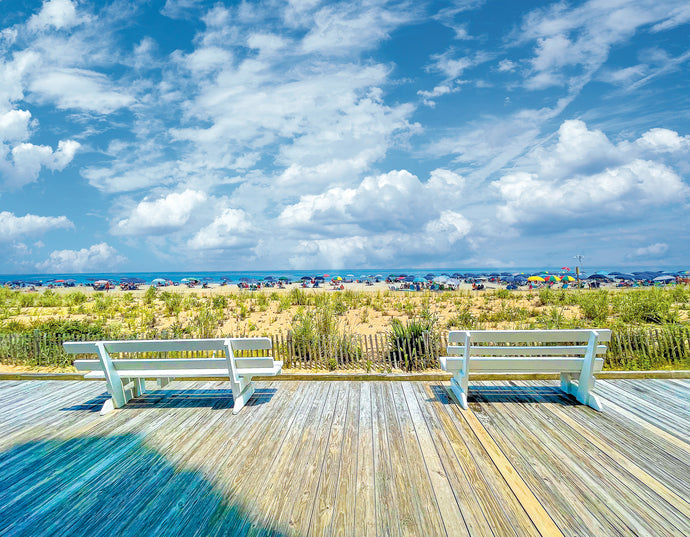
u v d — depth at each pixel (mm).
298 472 3348
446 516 2748
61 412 4840
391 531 2605
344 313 15148
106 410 4812
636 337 7430
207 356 8109
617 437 3941
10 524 2770
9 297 21781
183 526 2705
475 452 3650
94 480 3301
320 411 4688
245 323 13125
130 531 2672
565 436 3969
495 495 2986
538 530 2602
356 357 7910
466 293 24719
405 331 8039
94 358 8312
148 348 4773
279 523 2707
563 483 3143
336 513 2799
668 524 2654
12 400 5320
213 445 3877
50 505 2975
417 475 3271
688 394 5168
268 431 4168
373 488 3096
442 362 4914
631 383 5617
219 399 5184
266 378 5859
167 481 3266
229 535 2604
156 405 5004
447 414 4551
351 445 3814
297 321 12547
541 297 18312
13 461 3637
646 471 3318
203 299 21609
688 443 3814
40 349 8375
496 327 11250
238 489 3125
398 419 4422
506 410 4648
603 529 2611
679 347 7375
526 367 4801
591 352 4680
